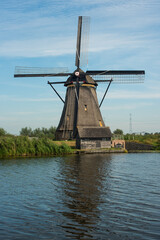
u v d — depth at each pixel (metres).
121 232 13.16
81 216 15.34
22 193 20.38
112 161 42.44
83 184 23.70
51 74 66.00
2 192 20.67
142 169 33.84
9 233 12.88
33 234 12.83
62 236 12.67
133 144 76.19
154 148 73.81
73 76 66.12
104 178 26.72
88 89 66.50
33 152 51.25
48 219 14.80
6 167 34.06
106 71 65.25
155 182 24.89
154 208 16.73
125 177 27.52
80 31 66.38
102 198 19.03
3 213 15.66
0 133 69.06
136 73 64.88
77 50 66.69
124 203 17.83
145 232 13.14
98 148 63.12
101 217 15.16
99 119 67.06
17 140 50.75
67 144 57.22
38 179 25.92
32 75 65.06
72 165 36.16
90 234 12.91
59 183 24.05
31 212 15.94
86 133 61.81
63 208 16.73
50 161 40.91
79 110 64.44
